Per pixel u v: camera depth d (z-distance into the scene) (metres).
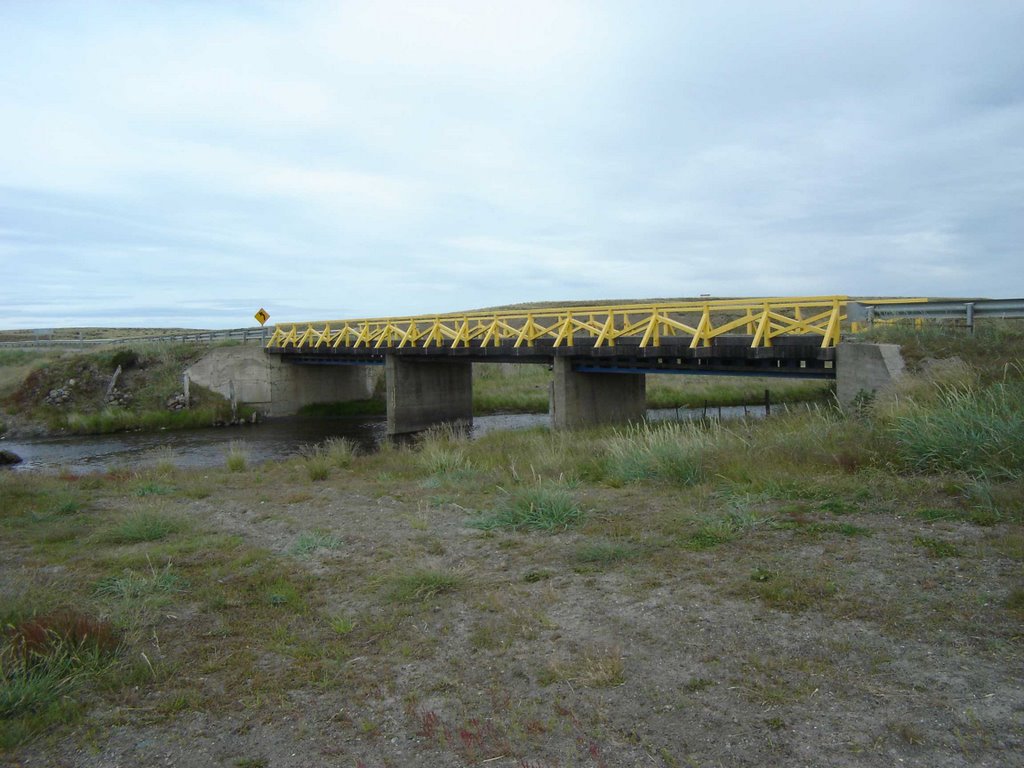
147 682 4.60
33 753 3.77
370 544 7.82
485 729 3.72
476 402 35.78
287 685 4.45
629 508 8.35
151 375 36.03
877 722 3.43
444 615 5.48
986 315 14.87
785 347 17.25
